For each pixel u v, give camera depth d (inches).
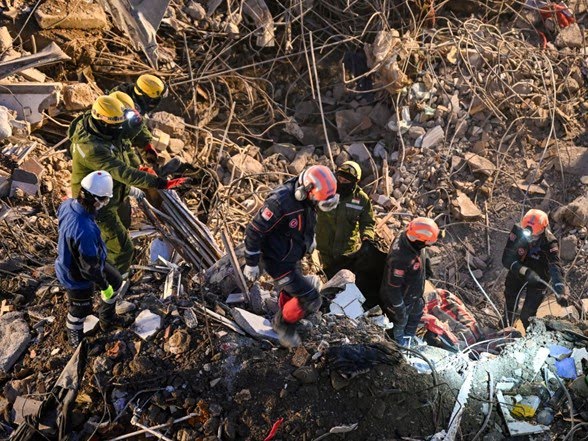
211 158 369.7
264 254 212.5
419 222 236.8
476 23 434.9
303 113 411.5
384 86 403.5
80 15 348.5
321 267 317.1
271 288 269.7
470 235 368.5
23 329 242.2
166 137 349.7
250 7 406.3
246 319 238.8
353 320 252.4
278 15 413.7
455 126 397.7
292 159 391.2
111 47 369.7
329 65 418.0
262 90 406.3
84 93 333.7
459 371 240.8
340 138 405.1
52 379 230.5
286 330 227.5
